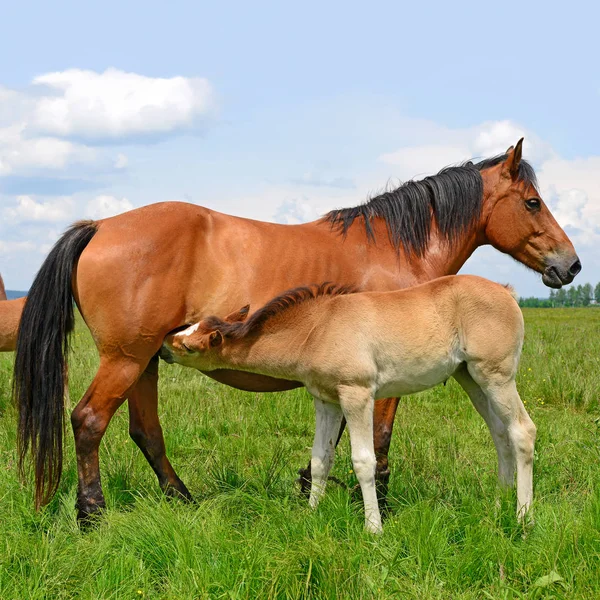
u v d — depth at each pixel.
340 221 5.00
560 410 7.41
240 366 4.50
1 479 4.74
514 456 4.47
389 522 3.94
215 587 3.24
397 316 4.29
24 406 4.40
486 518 3.81
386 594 3.16
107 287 4.25
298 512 4.07
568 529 3.58
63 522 4.24
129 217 4.42
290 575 3.17
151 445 4.77
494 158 5.62
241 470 5.37
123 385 4.35
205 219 4.53
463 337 4.36
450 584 3.35
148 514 3.96
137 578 3.36
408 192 5.13
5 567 3.40
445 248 5.20
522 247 5.45
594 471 4.92
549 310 33.72
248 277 4.54
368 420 4.22
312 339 4.31
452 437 6.06
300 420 6.93
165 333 4.43
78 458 4.31
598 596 3.05
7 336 7.11
